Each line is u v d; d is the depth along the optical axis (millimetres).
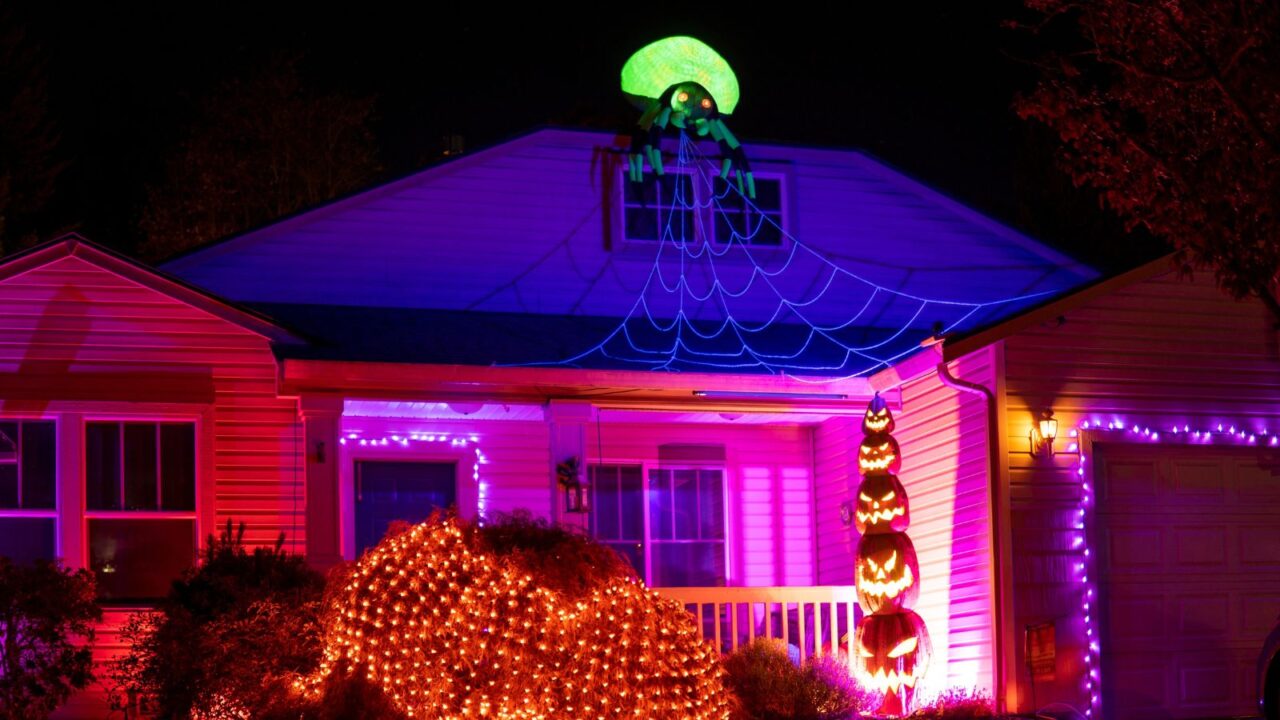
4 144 31469
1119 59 12820
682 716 11234
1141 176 12844
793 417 16844
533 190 18016
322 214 17328
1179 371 15039
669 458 17719
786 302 18641
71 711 13125
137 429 14023
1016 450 14172
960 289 19328
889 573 14031
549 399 14914
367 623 10867
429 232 17609
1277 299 12828
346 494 16016
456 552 10984
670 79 18594
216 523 14023
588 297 17938
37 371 13766
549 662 10742
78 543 13648
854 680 13641
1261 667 12039
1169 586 14625
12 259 13766
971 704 13391
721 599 14203
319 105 33719
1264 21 12102
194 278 16875
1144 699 14281
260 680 11398
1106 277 14703
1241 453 15242
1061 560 14133
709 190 18625
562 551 11148
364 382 14164
